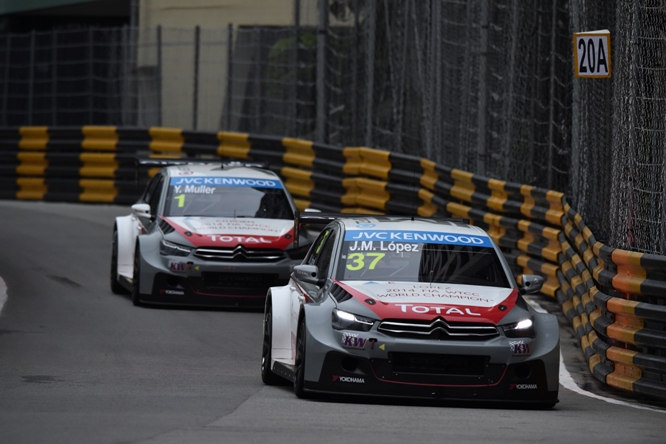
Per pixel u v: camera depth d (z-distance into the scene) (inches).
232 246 1948.8
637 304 1369.3
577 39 1496.1
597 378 1503.4
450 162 2568.9
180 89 3666.3
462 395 1187.9
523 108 2174.0
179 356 1558.8
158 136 3467.0
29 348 1583.4
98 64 3833.7
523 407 1229.1
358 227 1382.9
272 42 3341.5
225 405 1167.0
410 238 1363.2
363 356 1185.4
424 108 2576.3
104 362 1485.0
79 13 4512.8
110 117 3737.7
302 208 3097.9
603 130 1820.9
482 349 1186.6
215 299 1948.8
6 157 3644.2
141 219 2082.9
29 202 3602.4
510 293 1284.4
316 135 3034.0
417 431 1025.5
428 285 1283.2
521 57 2154.3
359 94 2950.3
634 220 1469.0
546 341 1221.7
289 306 1368.1
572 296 1840.6
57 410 1111.0
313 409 1152.8
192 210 2060.8
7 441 946.7
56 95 3745.1
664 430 1081.4
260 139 3216.0
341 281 1283.2
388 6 2795.3
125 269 2110.0
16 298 2037.4
